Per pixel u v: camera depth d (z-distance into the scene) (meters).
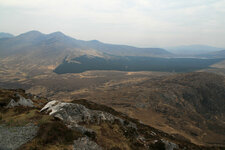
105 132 24.91
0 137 16.09
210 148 41.22
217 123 139.88
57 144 16.03
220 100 182.00
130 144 24.53
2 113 22.98
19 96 31.62
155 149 26.81
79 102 47.09
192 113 154.75
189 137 96.38
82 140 18.77
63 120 23.25
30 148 14.34
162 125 109.56
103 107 46.78
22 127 18.62
